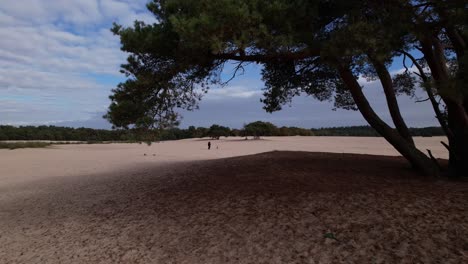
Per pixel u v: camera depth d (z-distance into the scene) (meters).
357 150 35.09
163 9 6.43
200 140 84.81
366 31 5.15
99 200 9.27
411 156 8.00
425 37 5.86
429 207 5.20
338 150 35.28
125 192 10.21
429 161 8.18
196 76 7.28
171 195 8.59
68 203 9.20
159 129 7.02
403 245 4.02
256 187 8.01
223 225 5.54
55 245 5.48
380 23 5.49
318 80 9.52
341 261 3.87
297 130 107.38
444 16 5.32
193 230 5.50
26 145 53.44
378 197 6.08
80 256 4.85
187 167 16.16
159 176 13.45
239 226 5.39
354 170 9.39
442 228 4.32
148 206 7.66
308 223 5.15
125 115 6.57
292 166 10.90
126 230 5.94
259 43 5.15
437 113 8.20
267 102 10.53
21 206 9.26
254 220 5.59
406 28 5.37
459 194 5.82
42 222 7.18
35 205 9.27
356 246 4.19
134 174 15.38
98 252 4.95
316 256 4.07
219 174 11.24
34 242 5.76
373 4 5.74
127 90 6.75
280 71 8.66
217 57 6.24
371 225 4.75
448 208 5.04
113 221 6.68
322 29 6.06
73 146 58.19
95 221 6.86
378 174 8.58
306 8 5.55
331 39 5.40
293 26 5.42
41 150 44.50
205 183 9.68
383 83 8.70
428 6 5.51
